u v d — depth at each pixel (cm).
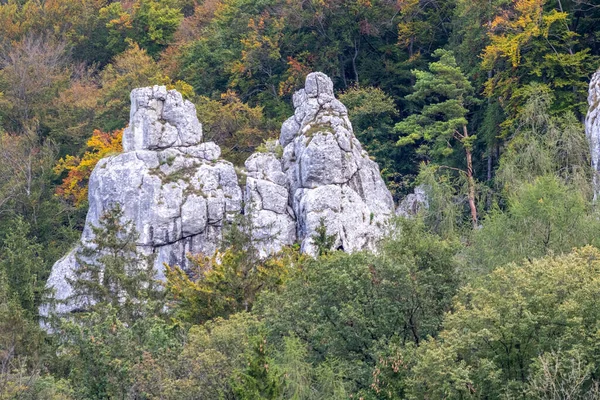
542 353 4069
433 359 4012
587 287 4219
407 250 5241
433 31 11569
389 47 11688
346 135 8638
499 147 9500
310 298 5200
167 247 8250
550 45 9306
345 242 8194
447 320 4356
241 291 6259
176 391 4538
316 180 8412
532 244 6072
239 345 4919
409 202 9025
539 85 8800
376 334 4844
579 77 9106
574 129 7625
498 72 9512
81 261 6944
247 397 4219
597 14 9750
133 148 8681
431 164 10031
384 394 4238
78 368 5000
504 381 4075
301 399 4519
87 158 11675
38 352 5741
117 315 6075
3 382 4725
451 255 5281
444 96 10800
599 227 6109
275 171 8588
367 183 8581
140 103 8706
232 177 8506
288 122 8975
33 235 11269
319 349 4919
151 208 8281
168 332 5284
